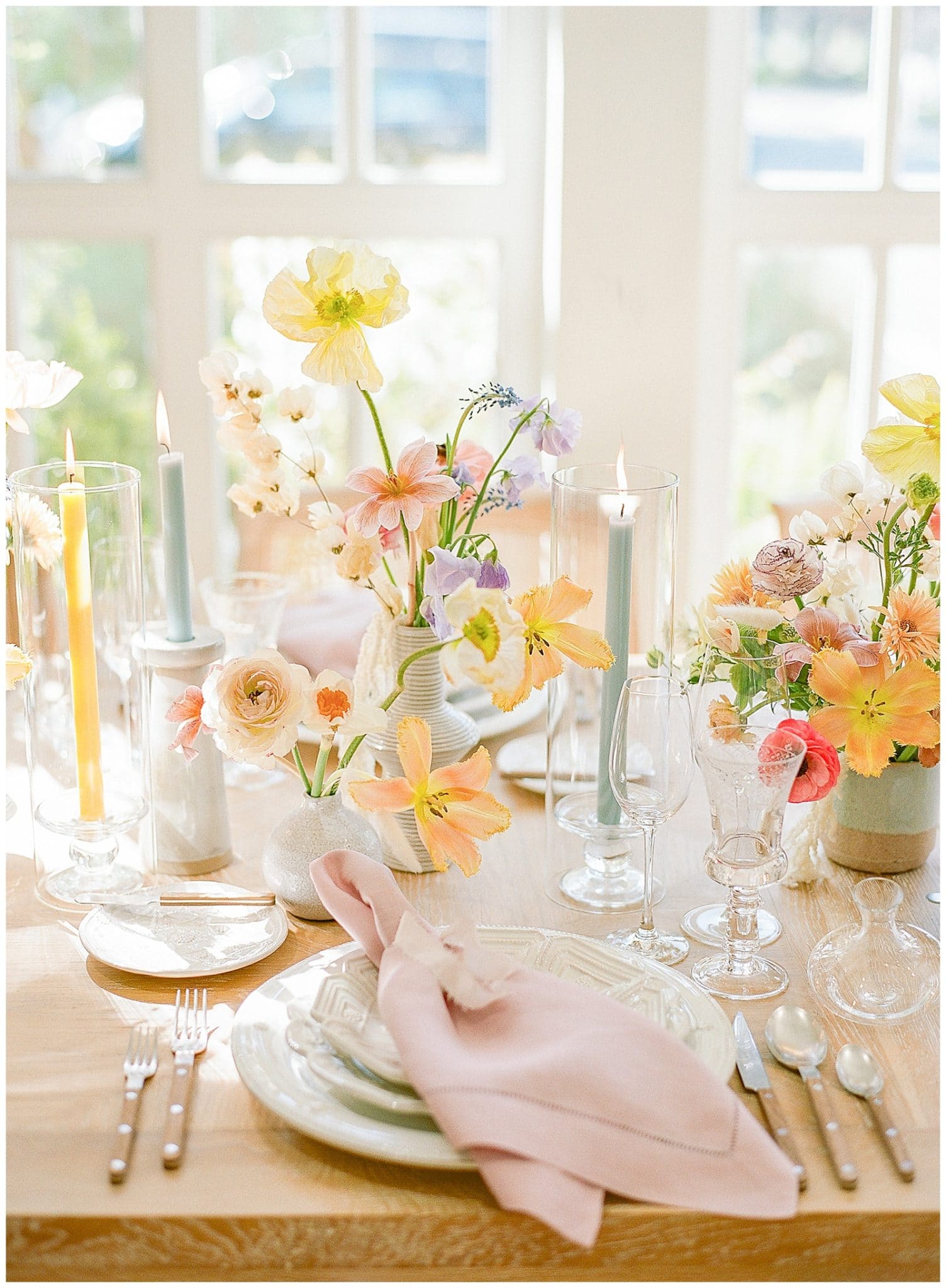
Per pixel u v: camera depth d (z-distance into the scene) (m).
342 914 0.95
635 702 0.96
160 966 0.98
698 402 2.46
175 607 1.12
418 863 1.16
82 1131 0.82
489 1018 0.86
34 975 1.00
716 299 2.40
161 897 1.08
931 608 1.04
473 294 2.45
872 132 2.35
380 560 1.12
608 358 2.28
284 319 1.00
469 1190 0.77
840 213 2.36
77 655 1.07
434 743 1.12
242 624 1.37
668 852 1.21
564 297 2.26
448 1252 0.76
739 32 2.28
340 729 1.00
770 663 1.02
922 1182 0.78
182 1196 0.76
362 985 0.92
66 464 1.08
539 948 0.97
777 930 1.06
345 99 2.34
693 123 2.18
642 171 2.20
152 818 1.14
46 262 2.38
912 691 1.05
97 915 1.06
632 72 2.16
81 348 2.43
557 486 1.08
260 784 1.34
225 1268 0.76
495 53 2.35
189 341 2.42
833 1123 0.81
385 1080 0.83
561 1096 0.77
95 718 1.08
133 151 2.35
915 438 1.07
